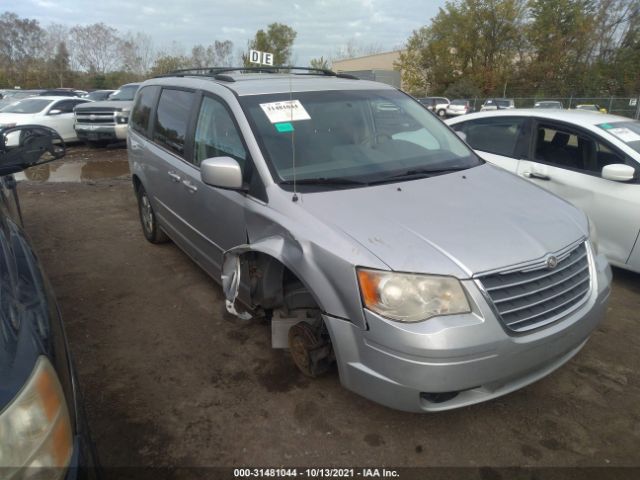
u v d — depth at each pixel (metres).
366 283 2.32
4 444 1.36
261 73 4.47
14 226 2.51
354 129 3.49
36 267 2.12
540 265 2.43
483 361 2.26
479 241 2.45
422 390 2.26
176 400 2.92
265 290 2.97
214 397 2.94
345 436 2.63
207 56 56.88
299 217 2.71
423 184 3.11
